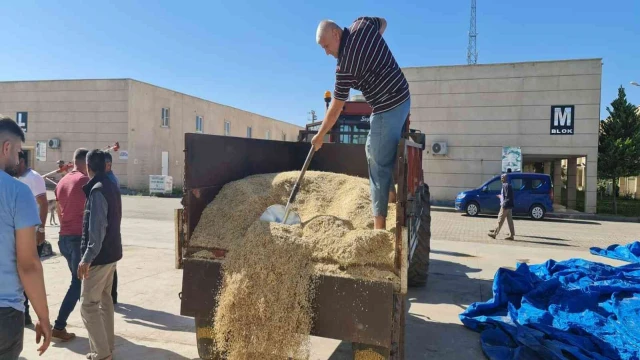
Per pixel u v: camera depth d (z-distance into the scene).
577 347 3.86
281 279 2.60
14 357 2.11
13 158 2.19
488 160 20.27
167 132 28.44
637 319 4.39
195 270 2.87
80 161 4.34
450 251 8.88
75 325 4.43
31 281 2.11
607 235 12.34
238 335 2.62
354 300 2.49
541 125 19.64
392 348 2.52
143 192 25.42
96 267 3.42
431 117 20.91
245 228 3.06
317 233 2.80
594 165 19.05
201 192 3.16
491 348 3.92
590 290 5.14
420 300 5.55
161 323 4.54
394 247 2.55
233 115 35.66
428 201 6.13
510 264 7.71
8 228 2.06
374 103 2.97
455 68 20.55
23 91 27.50
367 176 4.72
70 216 4.06
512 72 19.91
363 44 2.83
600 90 18.94
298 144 4.75
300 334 2.52
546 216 18.05
